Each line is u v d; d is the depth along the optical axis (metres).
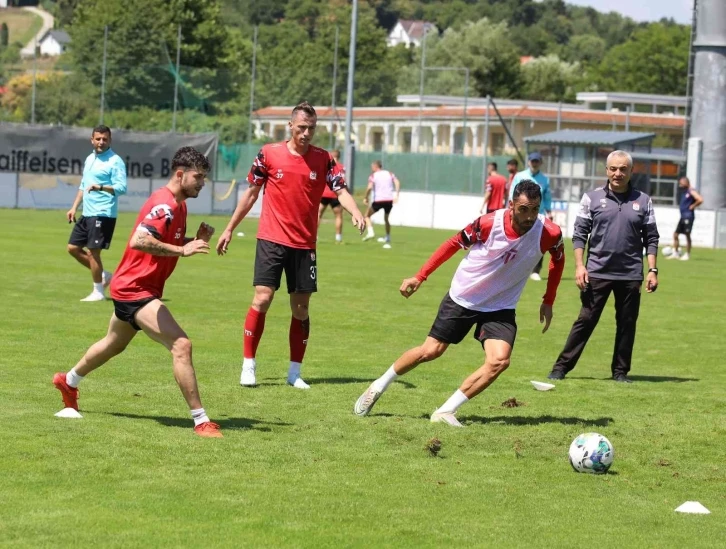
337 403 13.09
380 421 12.12
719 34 55.91
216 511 8.50
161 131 56.25
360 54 104.81
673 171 65.69
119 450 10.16
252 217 57.53
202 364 15.48
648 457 11.09
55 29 119.19
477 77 127.62
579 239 15.77
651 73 140.50
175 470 9.63
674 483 10.20
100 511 8.35
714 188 56.34
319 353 17.08
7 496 8.61
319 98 70.81
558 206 56.78
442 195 59.53
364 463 10.23
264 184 14.25
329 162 14.26
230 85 63.91
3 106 60.22
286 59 96.75
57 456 9.84
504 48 128.75
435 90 101.75
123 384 13.54
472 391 12.12
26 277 25.50
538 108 87.56
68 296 22.36
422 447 11.01
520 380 15.57
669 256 44.88
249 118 61.06
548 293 12.62
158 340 11.04
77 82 60.59
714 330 22.05
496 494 9.44
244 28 149.62
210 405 12.60
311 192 14.00
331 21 134.38
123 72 60.53
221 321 20.00
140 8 71.62
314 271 14.11
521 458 10.84
